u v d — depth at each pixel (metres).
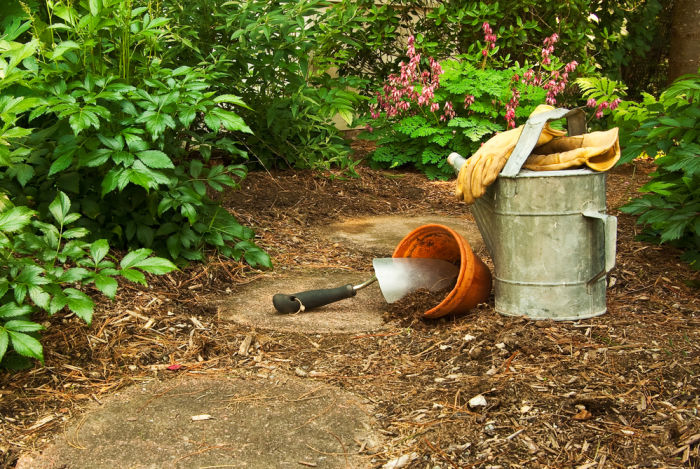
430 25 8.77
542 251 3.34
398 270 3.79
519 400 2.68
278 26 5.56
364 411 2.71
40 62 3.54
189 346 3.32
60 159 3.45
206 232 4.40
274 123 6.41
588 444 2.41
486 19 8.31
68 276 2.94
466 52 8.70
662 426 2.48
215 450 2.43
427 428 2.55
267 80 6.04
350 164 6.94
